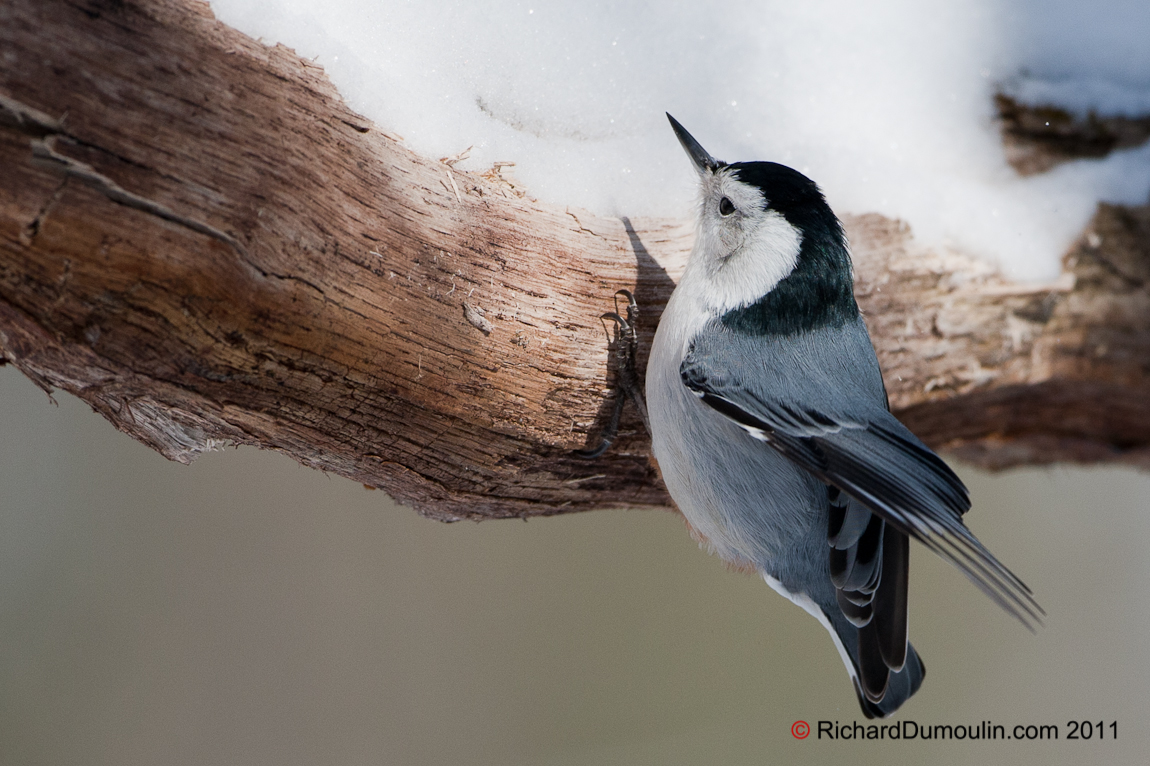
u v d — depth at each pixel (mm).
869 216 3234
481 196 3191
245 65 3154
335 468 3199
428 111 3193
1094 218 3240
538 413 3197
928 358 3236
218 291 3152
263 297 3156
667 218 3223
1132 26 3254
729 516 3201
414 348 3176
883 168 3238
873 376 3197
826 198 3234
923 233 3234
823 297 3197
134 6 3145
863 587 3189
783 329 3195
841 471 3180
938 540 3172
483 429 3193
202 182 3148
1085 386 3248
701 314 3199
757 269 3197
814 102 3242
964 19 3250
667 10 3236
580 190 3215
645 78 3230
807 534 3199
